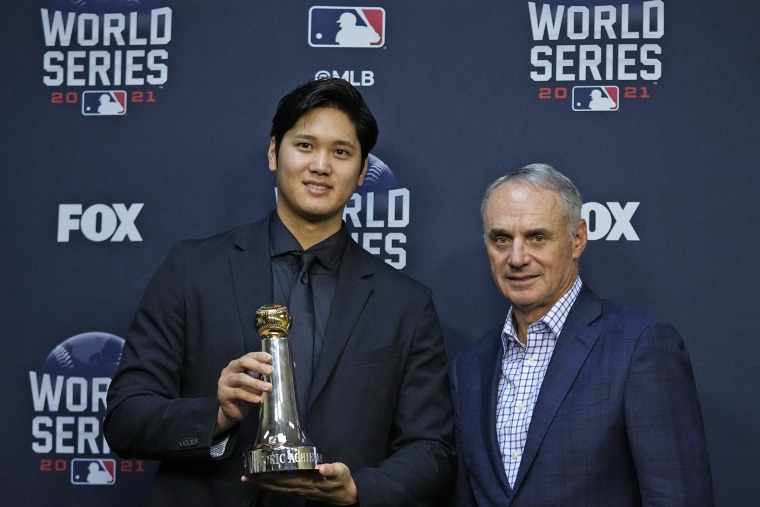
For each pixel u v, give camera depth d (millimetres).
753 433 4211
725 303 4281
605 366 3484
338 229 3830
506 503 3479
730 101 4367
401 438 3689
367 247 4434
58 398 4406
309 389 3541
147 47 4539
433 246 4418
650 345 3463
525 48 4453
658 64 4402
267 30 4523
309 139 3662
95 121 4523
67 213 4488
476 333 4383
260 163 4473
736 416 4227
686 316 4289
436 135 4449
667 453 3334
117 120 4520
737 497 4195
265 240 3752
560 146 4406
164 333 3629
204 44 4531
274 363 3314
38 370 4422
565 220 3592
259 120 4492
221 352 3562
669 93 4387
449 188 4430
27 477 4379
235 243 3762
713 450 4223
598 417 3430
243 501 3457
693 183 4344
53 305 4449
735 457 4211
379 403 3617
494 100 4445
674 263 4316
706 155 4352
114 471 4371
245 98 4504
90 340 4430
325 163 3652
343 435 3520
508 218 3568
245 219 4457
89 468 4379
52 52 4551
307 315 3635
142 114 4516
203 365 3580
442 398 3773
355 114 3725
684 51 4395
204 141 4500
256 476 3240
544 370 3625
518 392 3635
